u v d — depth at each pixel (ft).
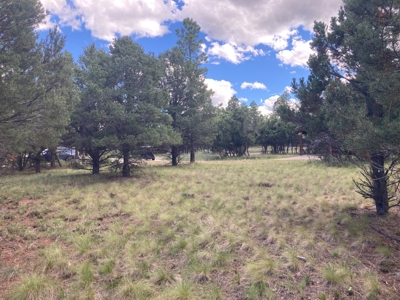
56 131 30.42
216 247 17.10
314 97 24.58
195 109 72.49
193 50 73.77
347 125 16.99
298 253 16.28
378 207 22.35
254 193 32.32
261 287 12.92
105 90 43.65
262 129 131.44
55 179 47.60
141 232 20.27
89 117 43.78
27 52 26.81
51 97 27.89
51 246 17.97
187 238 18.48
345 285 13.01
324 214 23.59
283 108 27.81
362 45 16.81
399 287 12.85
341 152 23.53
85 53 58.13
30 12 26.14
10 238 20.29
